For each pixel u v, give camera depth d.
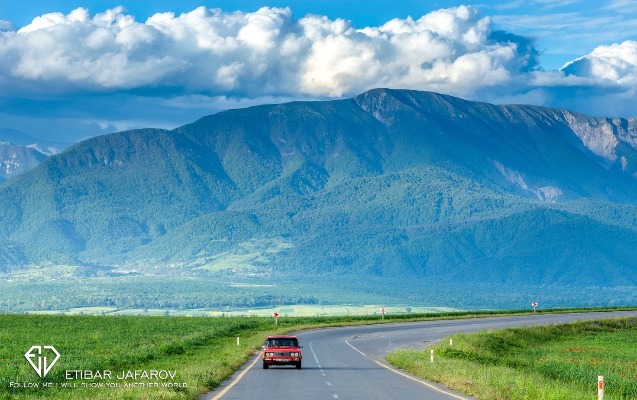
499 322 153.62
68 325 131.12
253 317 190.88
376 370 70.94
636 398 56.91
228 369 68.19
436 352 82.62
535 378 58.28
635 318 147.00
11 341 95.31
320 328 148.25
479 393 49.38
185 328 130.25
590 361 83.88
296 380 60.97
